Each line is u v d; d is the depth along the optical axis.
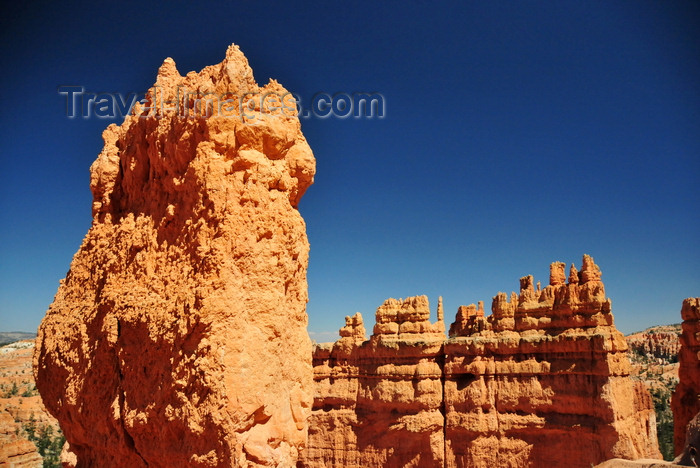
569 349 49.78
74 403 18.09
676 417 42.09
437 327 60.31
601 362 47.31
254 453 14.49
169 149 17.12
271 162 16.52
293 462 16.38
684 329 42.31
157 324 15.27
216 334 14.04
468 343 55.75
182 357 14.53
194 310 14.25
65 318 19.34
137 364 16.02
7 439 64.50
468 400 54.56
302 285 17.95
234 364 14.13
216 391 13.73
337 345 64.38
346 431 60.78
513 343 53.44
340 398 62.19
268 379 14.97
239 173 15.65
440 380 57.38
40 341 20.56
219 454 13.88
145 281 16.66
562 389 49.44
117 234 18.38
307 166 17.59
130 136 19.70
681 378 42.22
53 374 19.50
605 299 49.56
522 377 52.34
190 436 14.34
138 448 16.05
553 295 53.53
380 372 59.81
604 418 46.12
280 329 15.55
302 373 17.44
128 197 19.69
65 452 19.92
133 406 16.03
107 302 17.17
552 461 48.97
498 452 51.88
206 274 14.57
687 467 30.31
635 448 46.53
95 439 17.78
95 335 17.83
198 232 15.16
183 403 14.27
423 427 55.72
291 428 16.23
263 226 15.62
